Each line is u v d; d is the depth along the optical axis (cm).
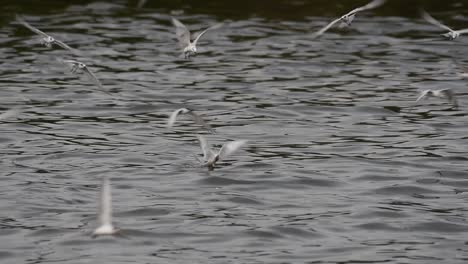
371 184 2020
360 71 2984
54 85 2780
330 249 1667
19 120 2439
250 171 2084
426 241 1712
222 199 1912
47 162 2123
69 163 2123
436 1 3697
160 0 3728
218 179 2020
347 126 2459
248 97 2709
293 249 1667
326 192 1970
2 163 2102
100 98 2669
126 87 2777
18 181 1984
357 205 1891
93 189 1955
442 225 1784
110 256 1614
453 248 1678
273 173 2070
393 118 2534
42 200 1872
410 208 1878
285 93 2750
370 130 2425
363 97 2719
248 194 1944
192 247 1666
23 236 1692
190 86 2800
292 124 2475
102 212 1327
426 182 2034
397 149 2262
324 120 2514
